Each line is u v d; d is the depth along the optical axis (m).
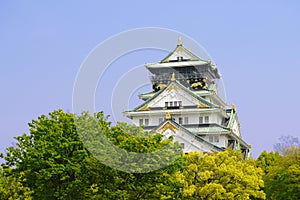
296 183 69.56
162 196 43.66
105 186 42.50
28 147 47.06
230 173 60.22
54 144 45.47
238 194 60.06
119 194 41.41
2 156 49.06
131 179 42.53
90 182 43.81
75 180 43.59
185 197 55.16
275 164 77.69
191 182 58.94
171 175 46.28
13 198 43.66
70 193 43.50
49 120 48.97
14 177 45.84
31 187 46.38
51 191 44.75
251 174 63.38
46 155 45.50
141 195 43.12
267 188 73.25
